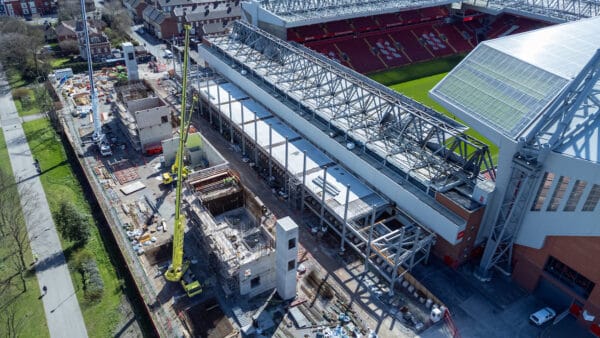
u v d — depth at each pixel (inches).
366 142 2741.1
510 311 2190.0
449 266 2423.7
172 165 3284.9
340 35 5383.9
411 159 2596.0
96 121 3469.5
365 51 5374.0
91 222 2706.7
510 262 2361.0
